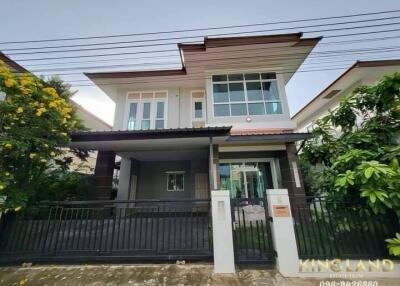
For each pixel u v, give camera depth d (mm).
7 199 4031
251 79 9562
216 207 3953
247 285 3248
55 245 4113
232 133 8594
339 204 3898
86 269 3842
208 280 3400
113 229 4246
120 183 9695
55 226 4258
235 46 8453
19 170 4398
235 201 4113
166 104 10570
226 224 3863
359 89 4930
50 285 3320
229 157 8875
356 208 3801
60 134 4750
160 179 10938
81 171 9797
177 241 4734
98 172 7773
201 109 10719
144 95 10766
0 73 4047
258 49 8648
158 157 10148
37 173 4863
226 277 3484
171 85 10734
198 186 10305
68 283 3367
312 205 3988
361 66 8602
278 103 9125
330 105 11625
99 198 7477
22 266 3986
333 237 3764
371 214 3752
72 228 4320
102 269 3830
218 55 8914
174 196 10648
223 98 9320
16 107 4102
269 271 3674
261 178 8805
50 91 4742
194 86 10930
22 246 4105
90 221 4555
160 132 6094
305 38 8281
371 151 4195
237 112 9086
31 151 4434
